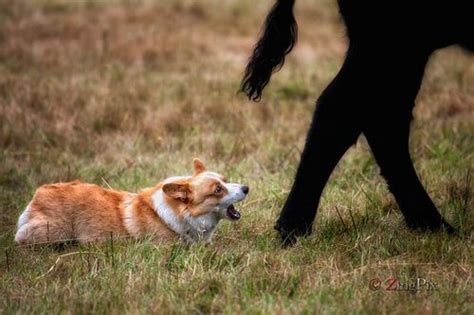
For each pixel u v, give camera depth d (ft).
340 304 26.09
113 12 86.84
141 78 62.69
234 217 33.32
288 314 25.21
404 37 30.78
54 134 48.75
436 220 33.14
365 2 30.73
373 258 30.55
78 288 27.76
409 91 32.22
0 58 68.59
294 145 46.37
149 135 49.62
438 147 44.27
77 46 72.90
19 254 31.58
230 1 95.35
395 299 26.61
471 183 38.45
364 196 37.88
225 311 25.80
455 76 63.46
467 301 26.48
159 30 79.46
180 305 26.25
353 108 31.17
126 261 29.78
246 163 43.70
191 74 64.03
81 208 32.91
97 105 53.67
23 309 26.27
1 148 46.62
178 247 30.99
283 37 32.96
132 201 33.60
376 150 33.35
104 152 46.19
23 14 86.53
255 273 28.60
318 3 95.96
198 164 34.32
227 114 53.31
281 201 37.52
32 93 55.83
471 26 30.63
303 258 30.37
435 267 29.71
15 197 38.70
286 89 60.34
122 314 25.89
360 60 31.14
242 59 70.28
